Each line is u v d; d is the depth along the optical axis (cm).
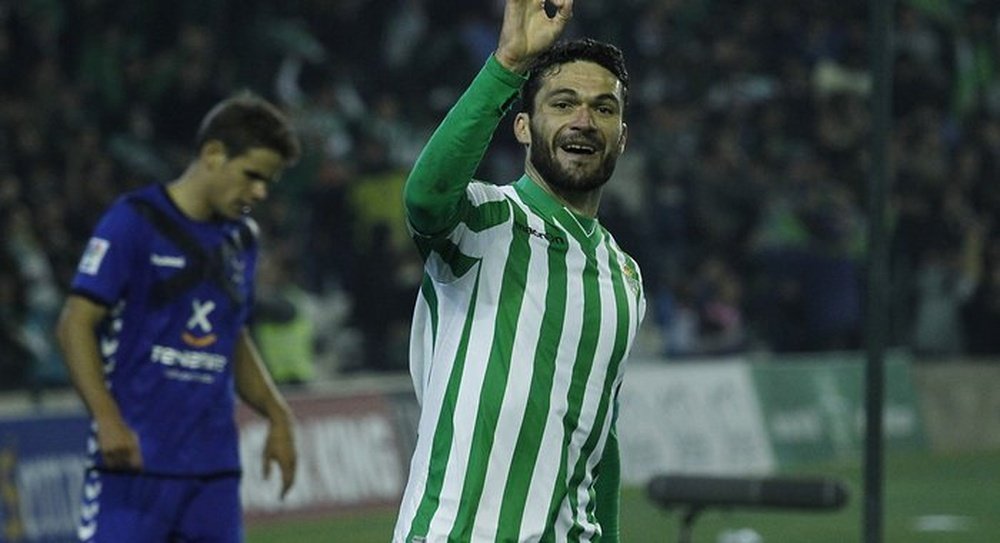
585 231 1137
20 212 3450
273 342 3250
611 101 1115
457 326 1123
